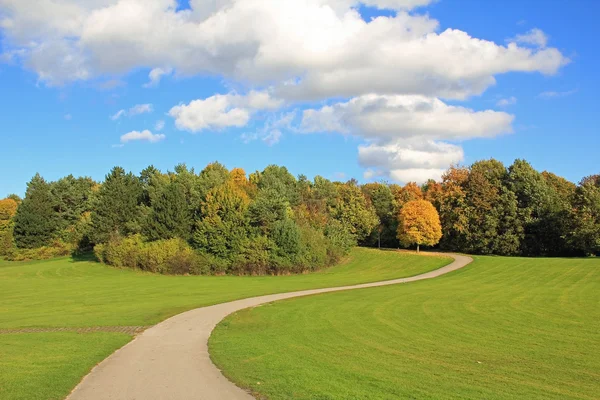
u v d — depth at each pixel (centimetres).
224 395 1064
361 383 1170
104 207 7338
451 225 7706
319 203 8925
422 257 6769
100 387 1141
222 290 3941
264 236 6191
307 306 2848
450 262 6194
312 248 6278
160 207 6619
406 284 4294
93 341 1753
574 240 6334
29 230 8638
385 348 1673
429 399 1041
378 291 3688
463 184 7900
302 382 1169
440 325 2175
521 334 1958
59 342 1730
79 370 1298
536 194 7319
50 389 1115
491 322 2252
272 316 2464
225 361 1425
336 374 1263
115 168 7662
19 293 3831
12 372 1277
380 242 9081
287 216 6631
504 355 1572
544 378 1284
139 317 2419
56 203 9306
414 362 1455
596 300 2966
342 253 7025
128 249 6425
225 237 6119
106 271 6334
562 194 7750
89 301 3216
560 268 4919
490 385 1195
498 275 4800
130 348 1645
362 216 8644
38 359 1443
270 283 4659
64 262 7450
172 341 1784
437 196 8106
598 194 6291
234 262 6000
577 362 1474
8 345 1672
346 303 2967
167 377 1232
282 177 10019
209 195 6431
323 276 5644
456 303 2916
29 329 2075
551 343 1775
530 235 7156
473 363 1455
